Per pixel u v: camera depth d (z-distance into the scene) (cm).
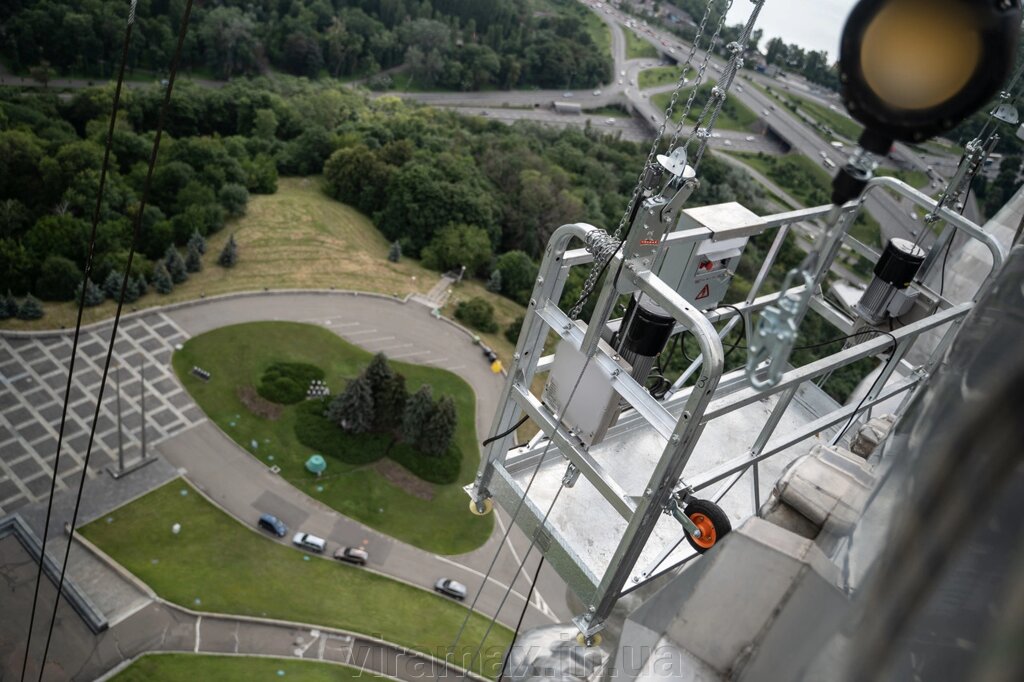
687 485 825
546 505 1035
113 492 5028
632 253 777
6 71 10331
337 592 4759
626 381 841
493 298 7788
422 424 5656
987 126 1124
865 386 1279
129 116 9344
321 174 9344
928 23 308
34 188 7531
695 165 807
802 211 1177
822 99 12219
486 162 9331
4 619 4181
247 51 11531
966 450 201
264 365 6228
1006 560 176
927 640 191
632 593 1019
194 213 7394
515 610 4872
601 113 13325
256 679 4222
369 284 7419
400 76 13212
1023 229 463
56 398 5584
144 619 4369
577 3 15488
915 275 1252
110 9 10706
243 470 5369
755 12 755
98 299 6412
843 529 373
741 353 4159
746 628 376
